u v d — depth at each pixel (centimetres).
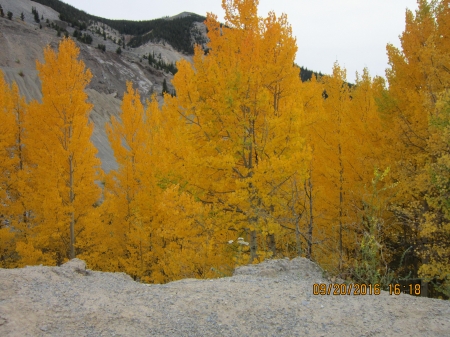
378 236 568
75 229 1372
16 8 9250
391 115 977
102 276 583
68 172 1291
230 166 788
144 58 9238
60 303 425
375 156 1006
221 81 776
